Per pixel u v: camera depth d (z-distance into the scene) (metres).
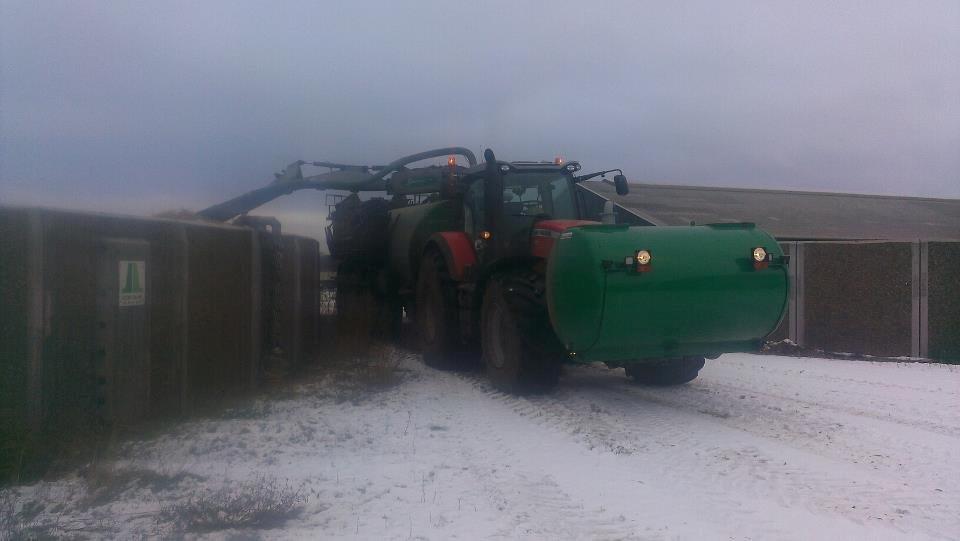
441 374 11.83
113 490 5.96
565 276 8.58
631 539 5.16
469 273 11.38
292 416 8.71
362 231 15.33
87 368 6.80
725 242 8.55
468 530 5.33
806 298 15.96
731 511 5.70
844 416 8.78
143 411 7.57
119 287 7.19
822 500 5.95
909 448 7.39
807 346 15.90
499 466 6.86
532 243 10.39
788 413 8.93
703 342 8.67
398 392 10.26
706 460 7.00
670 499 5.97
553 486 6.30
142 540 5.07
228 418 8.51
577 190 11.58
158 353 7.83
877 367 12.90
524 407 9.28
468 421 8.59
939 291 14.09
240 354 9.66
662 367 10.44
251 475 6.50
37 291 6.27
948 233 23.11
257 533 5.25
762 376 11.70
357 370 11.21
